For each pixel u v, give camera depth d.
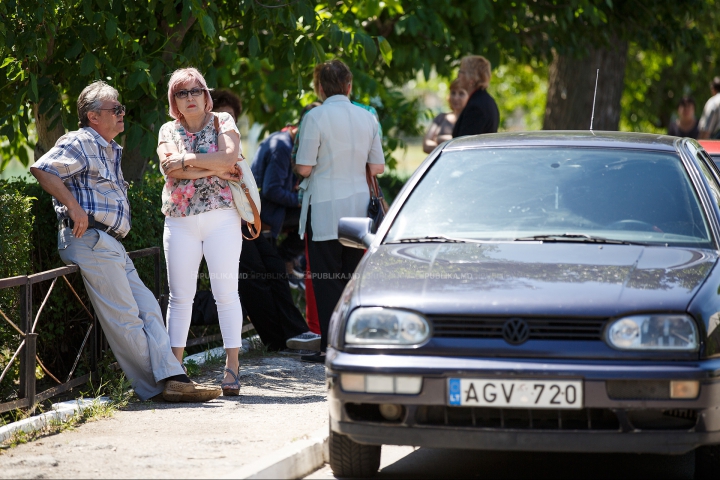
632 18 37.44
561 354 11.16
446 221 14.24
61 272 16.28
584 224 13.80
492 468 13.60
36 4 19.56
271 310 22.28
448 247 13.43
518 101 74.75
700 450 11.95
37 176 16.25
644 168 14.67
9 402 15.12
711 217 13.75
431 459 14.16
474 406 11.18
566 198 14.27
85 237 16.66
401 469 13.61
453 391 11.19
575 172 14.72
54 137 23.36
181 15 22.42
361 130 20.14
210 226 17.47
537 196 14.38
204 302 21.47
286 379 19.38
